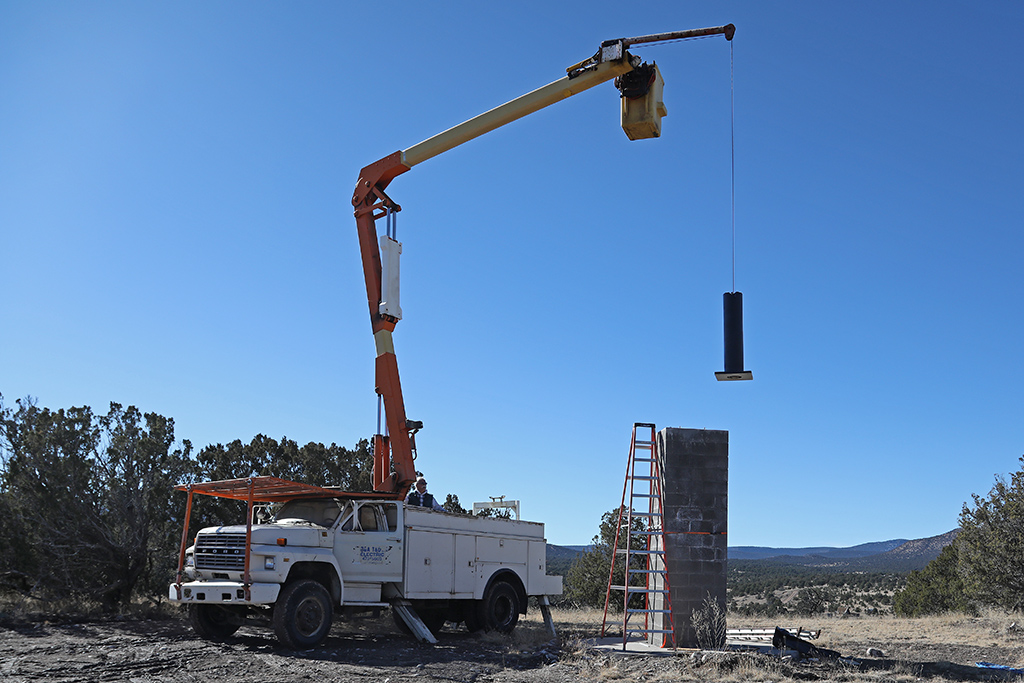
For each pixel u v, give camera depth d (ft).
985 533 82.84
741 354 36.17
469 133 54.70
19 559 56.80
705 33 45.83
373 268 56.59
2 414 60.39
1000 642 55.62
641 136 45.88
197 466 65.67
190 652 40.47
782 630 46.09
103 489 60.85
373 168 57.67
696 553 47.52
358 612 47.42
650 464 50.37
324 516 47.06
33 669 34.96
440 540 49.78
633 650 45.50
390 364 55.21
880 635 60.59
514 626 54.19
